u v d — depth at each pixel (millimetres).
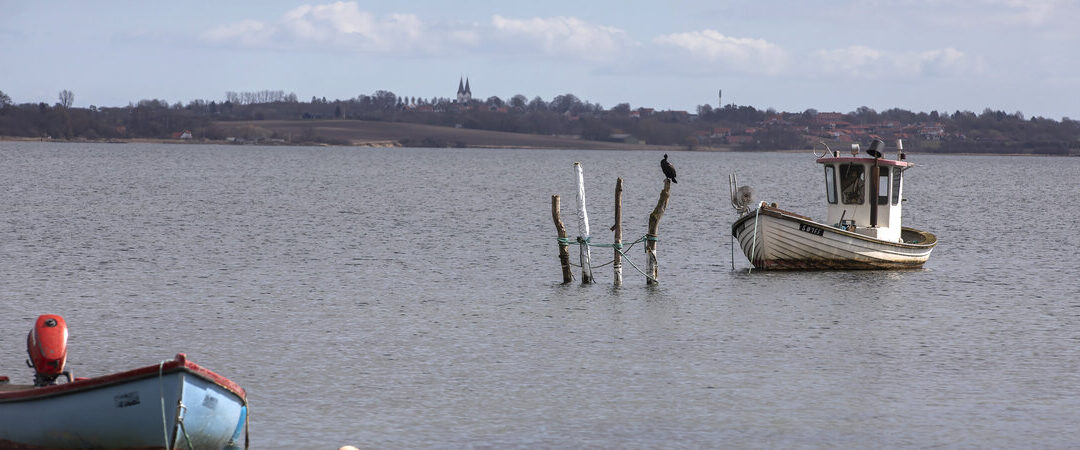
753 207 56750
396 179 175875
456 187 152000
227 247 65125
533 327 39531
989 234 82000
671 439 25688
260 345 35625
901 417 27578
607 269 57031
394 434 25891
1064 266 59438
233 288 48219
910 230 63250
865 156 54562
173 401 20797
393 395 29344
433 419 27094
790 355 34844
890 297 47031
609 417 27422
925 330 39219
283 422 26688
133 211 93500
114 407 21031
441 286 49906
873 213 54844
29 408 21656
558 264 59281
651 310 43531
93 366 32531
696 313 42781
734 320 41250
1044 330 39250
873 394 29812
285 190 135000
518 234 77625
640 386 30594
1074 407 28500
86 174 168875
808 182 198250
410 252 64250
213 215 91062
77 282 49094
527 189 150625
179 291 47031
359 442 25250
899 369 32844
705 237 76625
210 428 21594
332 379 31000
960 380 31438
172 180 155750
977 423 27062
